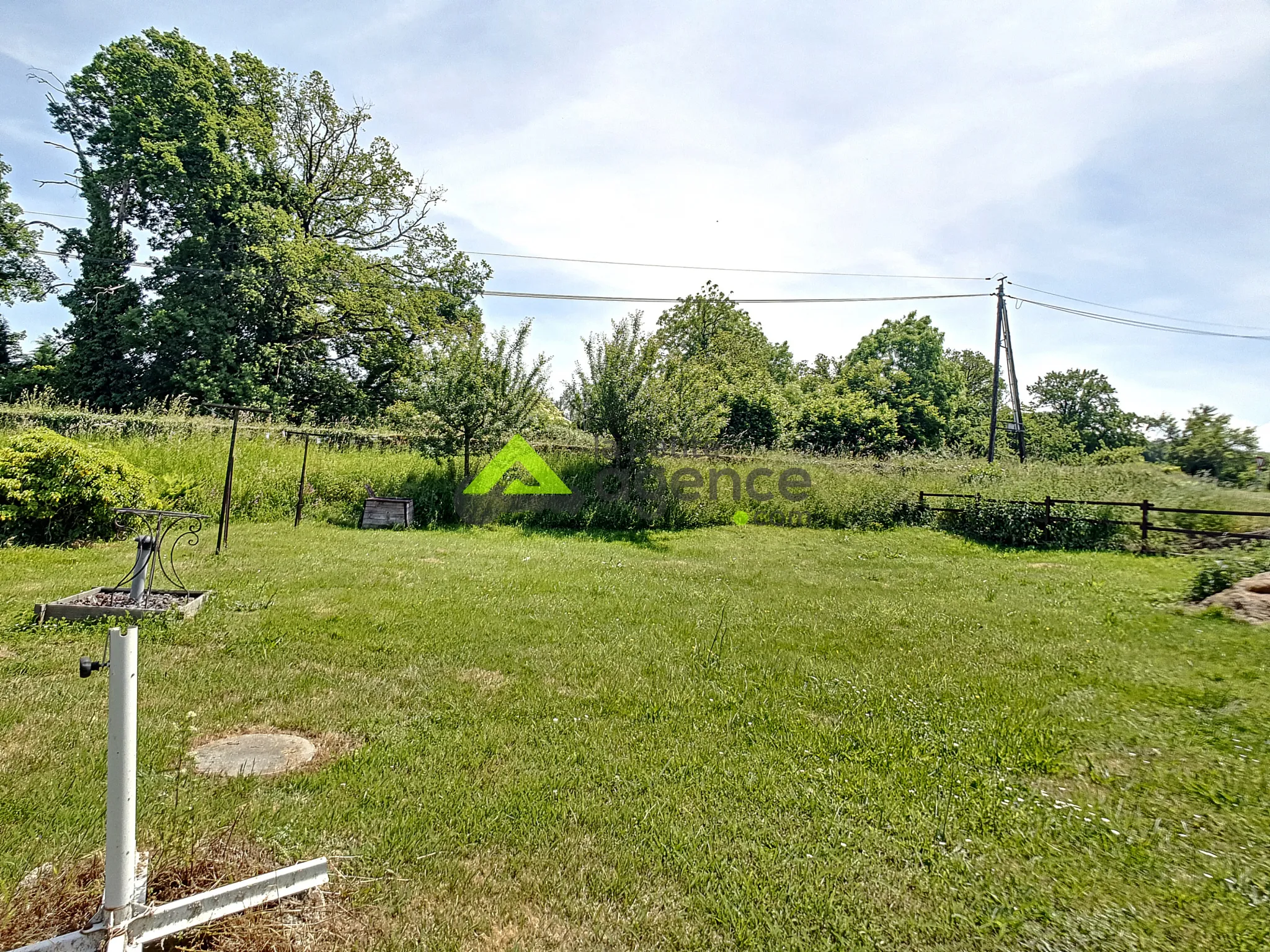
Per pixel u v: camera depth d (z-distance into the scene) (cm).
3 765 319
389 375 2766
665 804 315
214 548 893
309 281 2352
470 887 253
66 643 486
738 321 3825
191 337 2219
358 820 290
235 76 2361
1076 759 367
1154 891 259
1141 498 1312
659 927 238
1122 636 613
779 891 258
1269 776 342
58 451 876
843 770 352
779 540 1277
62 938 191
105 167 2320
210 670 452
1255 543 990
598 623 620
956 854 282
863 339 4488
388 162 2586
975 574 959
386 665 484
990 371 5200
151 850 249
